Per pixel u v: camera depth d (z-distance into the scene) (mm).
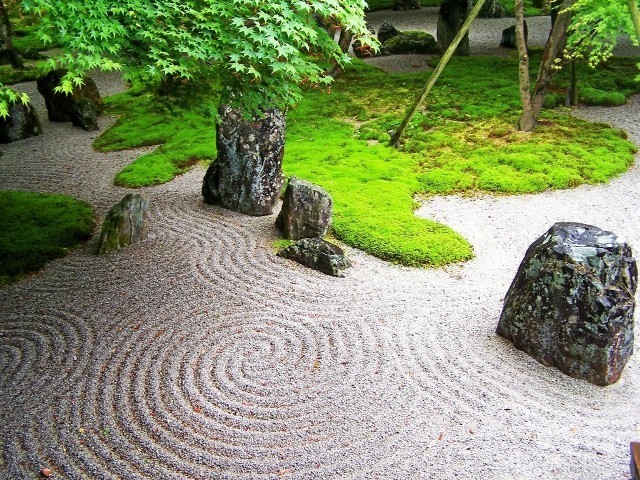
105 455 5684
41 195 12422
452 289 8695
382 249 9695
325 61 8789
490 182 12172
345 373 6859
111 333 7652
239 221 11133
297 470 5500
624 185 11961
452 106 16938
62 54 6777
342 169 13086
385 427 6004
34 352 7270
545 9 31516
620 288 6527
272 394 6543
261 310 8164
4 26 22781
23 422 6102
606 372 6559
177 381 6762
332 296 8500
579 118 15641
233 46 7695
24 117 16781
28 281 9047
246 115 9086
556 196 11672
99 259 9695
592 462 5551
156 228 10812
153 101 8914
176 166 14133
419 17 32344
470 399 6402
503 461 5562
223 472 5492
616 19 11453
